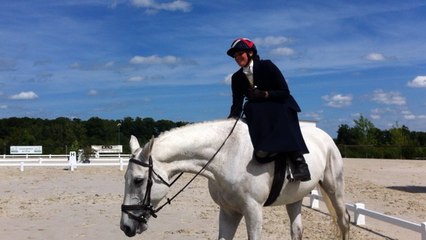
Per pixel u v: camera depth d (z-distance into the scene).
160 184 5.07
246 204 5.31
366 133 55.88
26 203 14.82
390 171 27.14
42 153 48.62
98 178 23.67
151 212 5.01
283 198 5.68
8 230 10.49
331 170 6.48
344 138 56.22
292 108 5.51
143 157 4.98
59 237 9.77
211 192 5.59
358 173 25.75
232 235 5.62
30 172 26.67
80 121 66.31
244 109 5.48
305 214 12.72
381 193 17.28
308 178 5.54
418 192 17.69
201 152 5.28
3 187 19.48
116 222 11.53
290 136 5.30
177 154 5.18
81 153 33.12
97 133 64.38
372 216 10.44
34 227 10.87
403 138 53.91
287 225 11.09
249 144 5.35
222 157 5.34
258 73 5.50
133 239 9.58
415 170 27.97
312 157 6.03
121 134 62.00
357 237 9.63
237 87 5.80
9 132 63.94
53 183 21.20
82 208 13.88
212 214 12.87
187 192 17.97
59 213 12.95
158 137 5.22
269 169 5.36
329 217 12.22
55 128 63.00
